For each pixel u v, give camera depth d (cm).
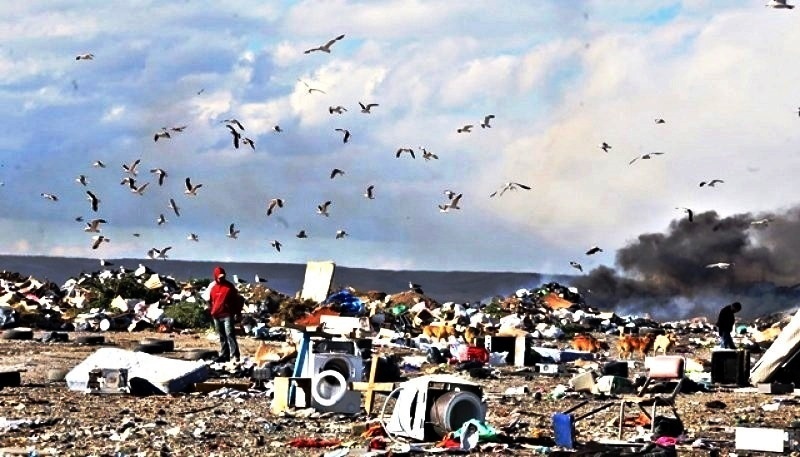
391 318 5672
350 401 2444
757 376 3450
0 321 4941
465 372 3675
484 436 2022
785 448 2019
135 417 2362
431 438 2069
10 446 1958
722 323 4331
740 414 2669
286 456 1922
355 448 1977
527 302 6856
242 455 1925
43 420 2269
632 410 2683
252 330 4962
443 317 6097
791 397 3112
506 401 2847
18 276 6294
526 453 1955
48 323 5069
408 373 3572
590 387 3077
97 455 1877
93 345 4284
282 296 6341
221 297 3600
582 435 2216
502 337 4209
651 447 1931
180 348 4309
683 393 3191
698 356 4759
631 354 4794
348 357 2511
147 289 5991
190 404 2612
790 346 3425
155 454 1908
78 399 2662
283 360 3275
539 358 4178
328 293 6284
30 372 3306
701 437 2220
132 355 2898
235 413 2467
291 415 2408
